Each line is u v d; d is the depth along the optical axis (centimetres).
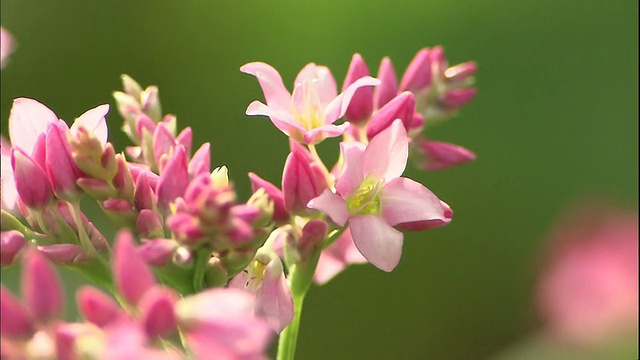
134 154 12
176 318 10
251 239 11
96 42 18
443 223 12
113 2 18
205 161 12
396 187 12
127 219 11
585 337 15
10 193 12
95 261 11
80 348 10
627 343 15
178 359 10
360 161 12
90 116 12
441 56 13
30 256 10
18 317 10
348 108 12
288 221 12
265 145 18
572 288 15
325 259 13
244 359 10
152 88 13
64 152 11
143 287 11
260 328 10
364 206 12
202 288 11
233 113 18
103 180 11
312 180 12
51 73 18
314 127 12
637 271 15
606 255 15
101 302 10
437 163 13
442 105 13
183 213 11
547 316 15
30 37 18
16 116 12
